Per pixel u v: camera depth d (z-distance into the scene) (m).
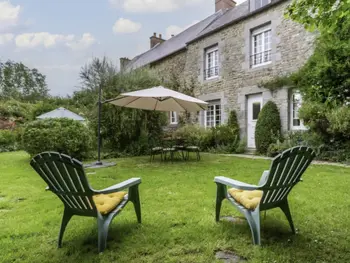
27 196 3.56
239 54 9.58
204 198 3.30
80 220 2.62
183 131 10.26
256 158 7.40
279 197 2.18
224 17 11.50
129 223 2.51
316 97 2.88
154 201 3.21
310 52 7.32
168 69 13.32
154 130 9.37
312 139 7.05
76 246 2.07
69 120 7.52
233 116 9.72
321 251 1.95
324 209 2.81
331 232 2.26
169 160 7.23
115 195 2.45
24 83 27.50
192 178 4.56
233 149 9.18
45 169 1.93
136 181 2.44
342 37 2.84
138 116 8.67
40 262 1.85
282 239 2.15
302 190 3.59
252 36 9.25
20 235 2.29
